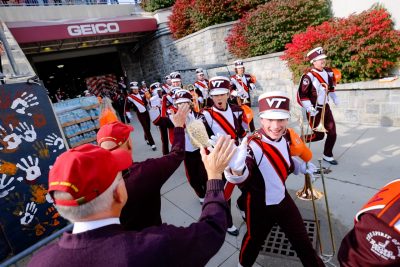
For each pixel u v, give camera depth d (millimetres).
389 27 5652
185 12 11609
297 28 7840
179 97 4305
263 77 8406
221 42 10352
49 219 3016
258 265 2750
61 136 3117
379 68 5492
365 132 5246
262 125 2234
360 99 5562
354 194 3496
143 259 958
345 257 1301
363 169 4020
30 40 11266
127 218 1766
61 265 948
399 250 1118
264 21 8148
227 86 3242
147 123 7000
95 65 17500
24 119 2854
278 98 2104
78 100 4879
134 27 13078
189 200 4172
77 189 990
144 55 15914
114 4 14555
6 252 2771
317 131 4223
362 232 1221
